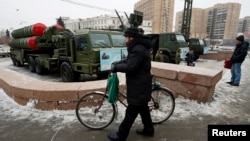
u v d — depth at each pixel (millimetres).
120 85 4074
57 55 8203
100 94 3289
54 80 8180
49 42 9352
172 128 3248
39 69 9578
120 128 2779
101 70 6418
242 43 5789
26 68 12328
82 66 6750
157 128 3250
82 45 6754
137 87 2590
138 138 2955
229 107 4152
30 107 3910
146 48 2535
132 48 2490
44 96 3785
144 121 2936
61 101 3791
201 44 15570
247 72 9008
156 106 3441
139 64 2473
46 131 3146
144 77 2580
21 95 4008
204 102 4168
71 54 7152
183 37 12633
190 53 12125
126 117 2748
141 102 2615
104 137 2990
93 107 3723
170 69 4648
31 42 10016
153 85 3375
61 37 7809
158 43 13109
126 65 2494
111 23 52938
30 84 4277
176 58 11359
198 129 3215
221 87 5797
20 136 3010
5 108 4000
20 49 12008
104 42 6848
